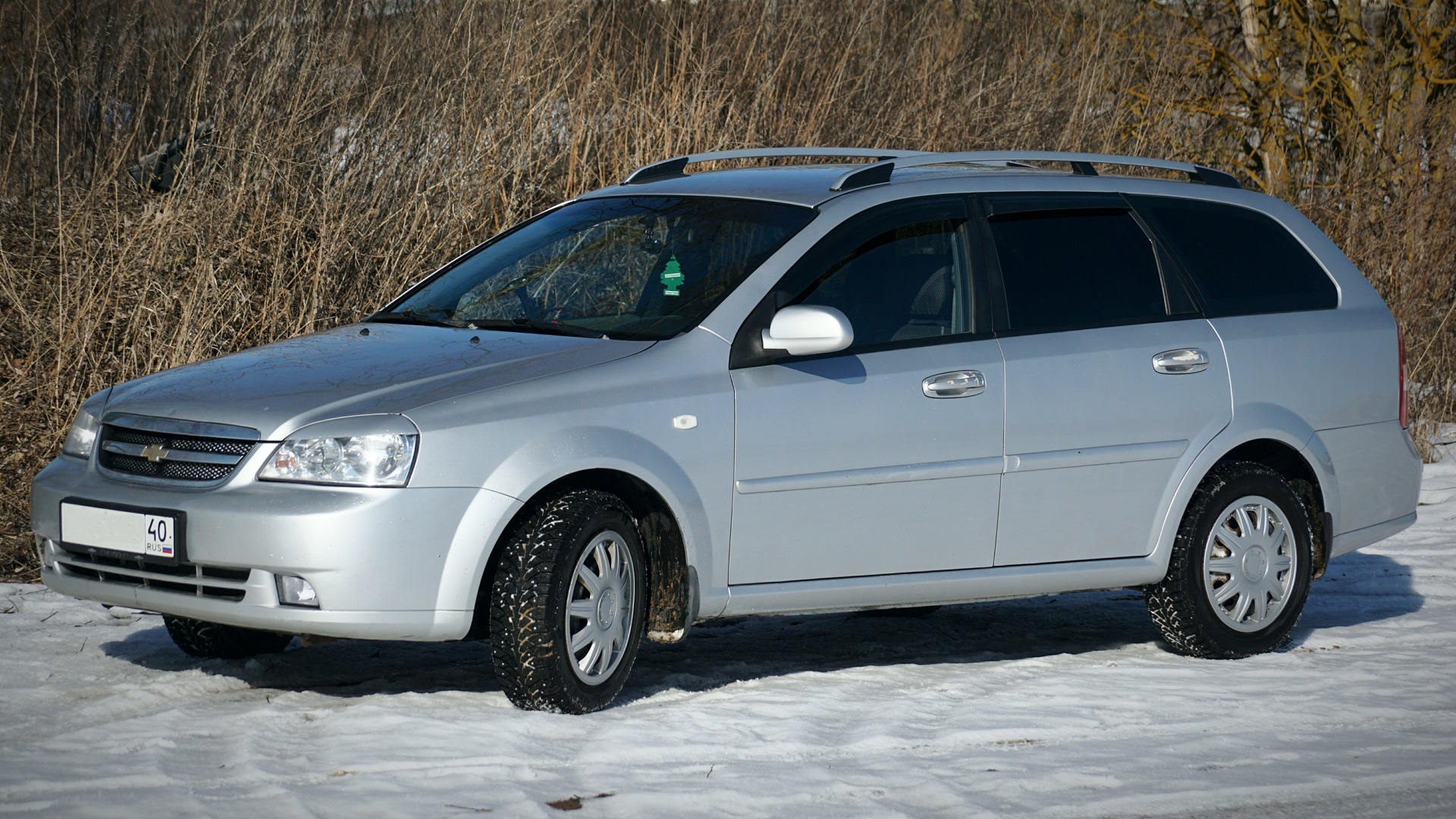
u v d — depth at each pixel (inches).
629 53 564.1
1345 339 310.5
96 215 408.5
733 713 237.1
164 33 541.3
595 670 235.5
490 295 277.9
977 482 265.9
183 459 229.3
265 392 234.5
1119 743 227.3
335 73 489.1
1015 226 283.0
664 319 254.2
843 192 271.9
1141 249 294.7
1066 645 309.0
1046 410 271.4
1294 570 297.7
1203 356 289.7
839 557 256.7
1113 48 702.5
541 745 215.9
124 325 382.6
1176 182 309.7
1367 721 243.3
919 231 273.1
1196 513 286.7
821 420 251.8
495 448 225.3
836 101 562.6
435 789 194.1
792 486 249.9
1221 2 759.7
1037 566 275.1
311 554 215.8
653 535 243.3
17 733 218.7
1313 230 321.4
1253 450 299.3
